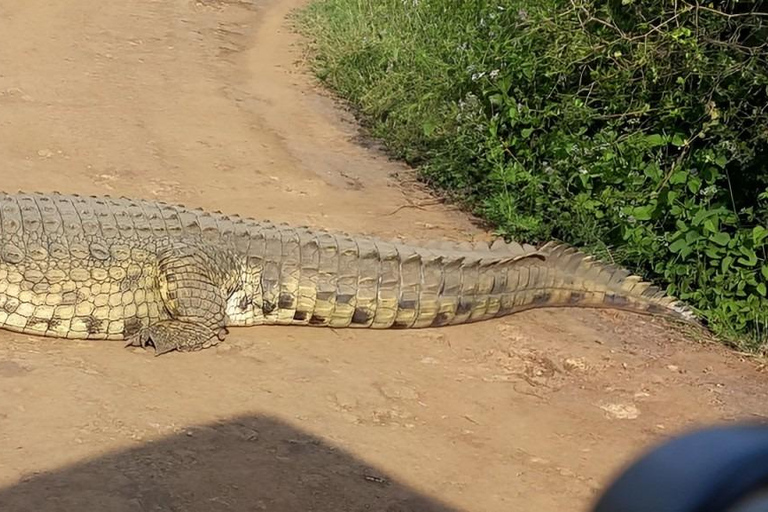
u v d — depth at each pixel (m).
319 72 8.89
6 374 5.03
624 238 6.41
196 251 5.43
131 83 8.13
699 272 6.18
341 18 10.02
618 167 6.55
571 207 6.63
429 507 4.73
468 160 7.12
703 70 6.28
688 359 5.78
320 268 5.54
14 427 4.79
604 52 6.67
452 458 4.97
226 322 5.48
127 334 5.38
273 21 10.70
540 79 6.96
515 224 6.60
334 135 7.85
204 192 6.71
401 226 6.68
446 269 5.66
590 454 5.07
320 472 4.80
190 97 8.05
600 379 5.54
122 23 9.77
